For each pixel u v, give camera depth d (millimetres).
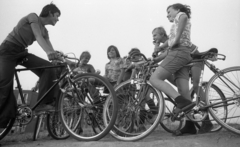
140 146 2008
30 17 2564
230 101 2412
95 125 2734
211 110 2414
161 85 2244
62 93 2508
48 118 2758
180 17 2285
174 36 2369
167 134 2969
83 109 2551
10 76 2416
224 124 2330
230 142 2023
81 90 2510
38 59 2631
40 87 2551
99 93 2660
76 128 2559
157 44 3285
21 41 2525
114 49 3684
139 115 2434
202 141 2086
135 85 2494
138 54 2576
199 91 2568
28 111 2494
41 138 3012
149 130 2229
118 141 2311
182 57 2275
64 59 2543
